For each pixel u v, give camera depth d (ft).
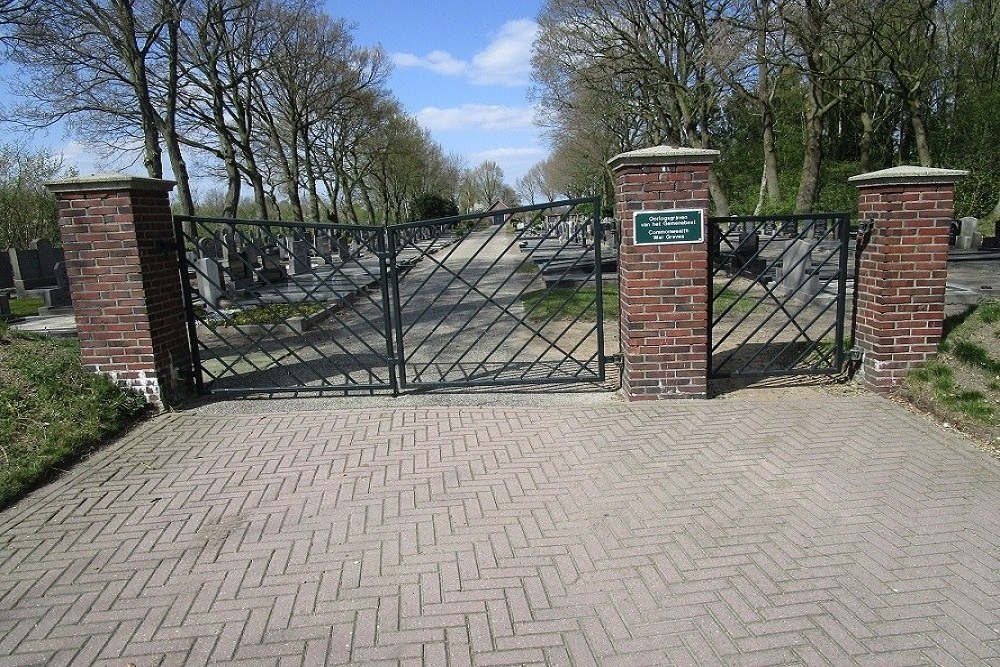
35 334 22.93
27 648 9.12
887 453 14.98
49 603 10.14
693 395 19.34
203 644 9.12
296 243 59.21
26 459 15.02
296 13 83.35
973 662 8.41
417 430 17.37
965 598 9.69
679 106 92.89
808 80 79.82
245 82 92.17
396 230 20.16
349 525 12.35
